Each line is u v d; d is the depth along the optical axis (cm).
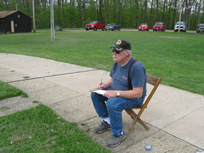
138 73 279
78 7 6525
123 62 291
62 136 304
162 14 7044
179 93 506
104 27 4028
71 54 1105
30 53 1100
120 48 278
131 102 293
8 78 607
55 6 6488
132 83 286
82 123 351
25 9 6412
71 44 1594
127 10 6688
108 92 289
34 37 2247
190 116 381
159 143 297
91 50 1275
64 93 493
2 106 410
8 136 301
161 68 817
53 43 1669
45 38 2114
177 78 669
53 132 315
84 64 827
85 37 2234
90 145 284
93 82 584
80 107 415
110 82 336
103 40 1911
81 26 6938
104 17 6919
